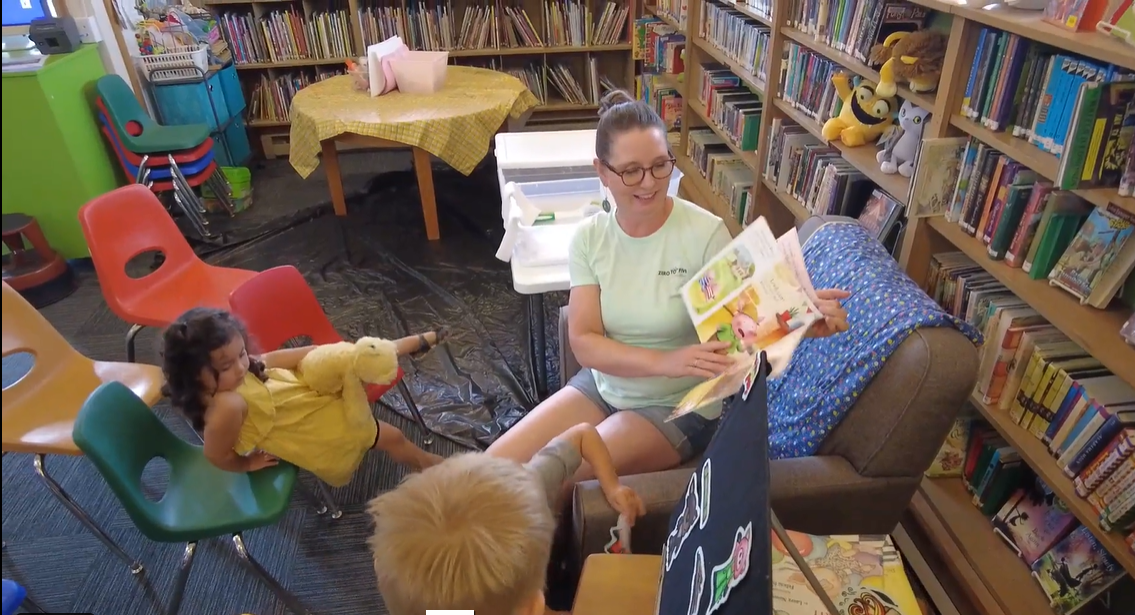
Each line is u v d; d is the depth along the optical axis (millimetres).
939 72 1761
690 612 762
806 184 2475
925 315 1263
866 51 1997
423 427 2277
